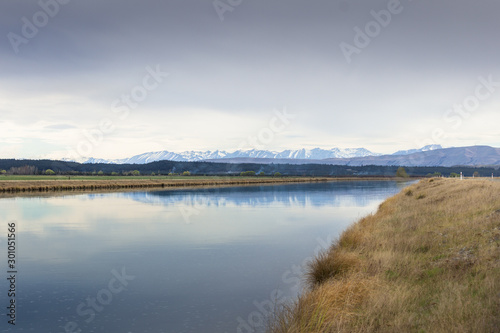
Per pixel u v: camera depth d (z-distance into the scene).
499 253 10.92
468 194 24.81
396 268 11.95
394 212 26.11
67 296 13.01
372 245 15.70
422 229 17.48
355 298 9.53
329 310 8.76
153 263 17.56
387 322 8.03
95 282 14.62
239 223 30.62
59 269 16.61
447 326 7.25
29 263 17.75
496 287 8.56
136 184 99.31
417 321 7.83
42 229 27.80
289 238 23.70
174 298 12.67
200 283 14.33
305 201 52.09
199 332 9.95
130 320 10.83
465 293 8.77
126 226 29.14
